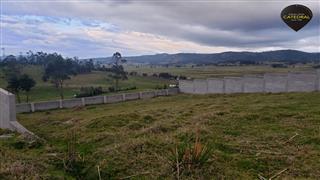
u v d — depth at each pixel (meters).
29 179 6.85
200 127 10.38
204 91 30.25
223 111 13.45
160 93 30.72
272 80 24.17
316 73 21.86
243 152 8.23
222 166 7.25
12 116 13.48
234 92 27.36
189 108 16.42
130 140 9.16
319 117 11.51
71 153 8.45
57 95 47.09
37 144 10.30
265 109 13.74
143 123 12.61
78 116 17.78
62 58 77.25
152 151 8.16
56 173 7.48
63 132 12.34
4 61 72.88
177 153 7.27
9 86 41.94
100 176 7.28
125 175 7.20
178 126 11.31
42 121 16.11
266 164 7.45
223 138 9.45
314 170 6.97
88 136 10.80
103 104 25.02
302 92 20.97
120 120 13.23
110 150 8.50
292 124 10.78
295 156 7.79
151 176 6.93
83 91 46.91
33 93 48.94
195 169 6.94
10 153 8.74
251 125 11.02
